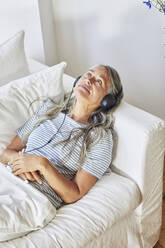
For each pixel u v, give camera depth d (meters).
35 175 1.47
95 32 2.26
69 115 1.65
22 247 1.26
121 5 2.07
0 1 2.02
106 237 1.48
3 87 1.66
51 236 1.31
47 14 2.17
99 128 1.53
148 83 2.26
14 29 2.12
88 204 1.44
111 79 1.57
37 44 2.20
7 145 1.63
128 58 2.24
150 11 1.99
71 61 2.47
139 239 1.67
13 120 1.62
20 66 1.79
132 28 2.11
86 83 1.57
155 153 1.52
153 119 1.50
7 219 1.28
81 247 1.34
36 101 1.67
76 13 2.24
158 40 2.07
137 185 1.55
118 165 1.61
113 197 1.47
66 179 1.46
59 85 1.71
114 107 1.59
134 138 1.48
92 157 1.50
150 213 1.65
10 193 1.39
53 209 1.37
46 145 1.57
